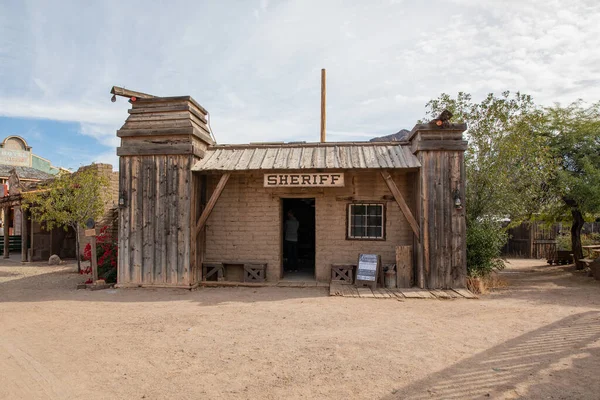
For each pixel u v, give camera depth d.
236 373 4.58
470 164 11.21
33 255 17.88
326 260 10.80
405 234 10.57
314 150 10.66
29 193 15.48
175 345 5.59
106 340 5.84
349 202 10.79
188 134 9.96
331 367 4.73
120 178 10.25
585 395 3.95
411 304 8.17
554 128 13.12
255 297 8.98
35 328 6.50
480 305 8.08
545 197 13.03
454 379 4.37
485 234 10.51
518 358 4.98
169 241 10.00
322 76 15.64
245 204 11.04
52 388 4.23
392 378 4.41
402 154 10.14
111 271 11.12
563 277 12.09
